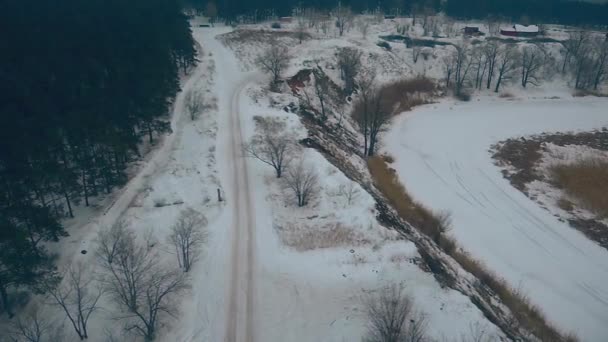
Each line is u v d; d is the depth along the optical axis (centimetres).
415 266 3219
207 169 4462
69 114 4016
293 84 7169
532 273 3878
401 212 4469
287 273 3162
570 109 7975
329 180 4300
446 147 6325
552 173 5616
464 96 8512
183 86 6519
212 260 3278
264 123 5503
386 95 7906
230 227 3650
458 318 2762
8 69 4003
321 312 2862
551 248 4247
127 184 4303
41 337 2628
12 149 3372
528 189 5294
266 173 4475
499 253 4122
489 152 6212
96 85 4600
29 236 3162
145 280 2956
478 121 7319
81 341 2619
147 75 5081
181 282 3017
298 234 3588
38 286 2923
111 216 3797
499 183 5416
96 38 5022
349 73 7956
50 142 3741
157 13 6669
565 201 5025
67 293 2866
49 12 5247
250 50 8762
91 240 3478
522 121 7344
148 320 2722
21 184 3359
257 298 2966
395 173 5559
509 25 12769
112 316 2762
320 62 8244
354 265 3206
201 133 5197
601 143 6500
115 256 3119
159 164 4662
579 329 3278
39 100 3916
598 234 4462
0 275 2741
